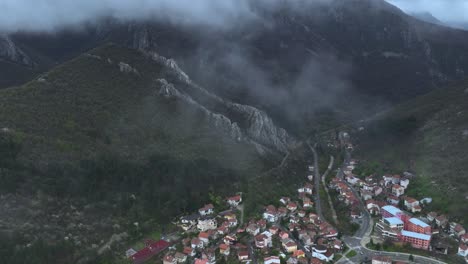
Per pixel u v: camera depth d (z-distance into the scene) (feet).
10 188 474.90
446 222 558.56
